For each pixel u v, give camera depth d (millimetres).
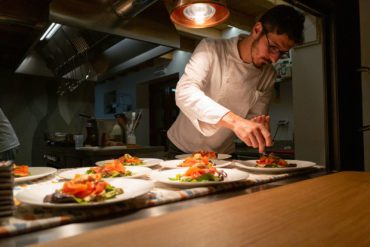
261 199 725
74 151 1932
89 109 3654
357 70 1330
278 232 498
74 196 652
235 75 1593
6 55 2525
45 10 1792
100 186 700
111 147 2082
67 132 3463
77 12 1808
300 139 1801
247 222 551
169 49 2359
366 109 1851
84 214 591
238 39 1617
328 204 676
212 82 1606
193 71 1485
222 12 1396
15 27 1969
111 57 2766
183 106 1370
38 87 3244
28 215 582
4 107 3025
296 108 1834
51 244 449
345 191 806
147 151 2137
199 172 983
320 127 1696
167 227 525
